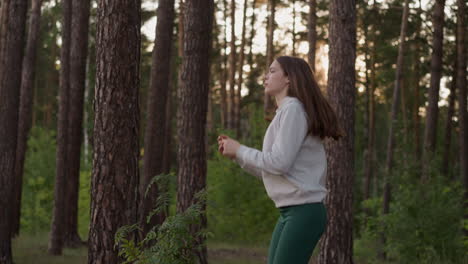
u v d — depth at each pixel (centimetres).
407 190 1440
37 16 1619
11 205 1009
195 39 969
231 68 2708
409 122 2452
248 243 2006
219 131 2198
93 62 2252
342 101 937
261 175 265
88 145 2553
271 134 255
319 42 2689
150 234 419
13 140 1005
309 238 246
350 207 941
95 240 520
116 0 523
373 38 2559
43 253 1391
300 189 247
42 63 3447
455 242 1389
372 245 1566
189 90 970
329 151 950
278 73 264
